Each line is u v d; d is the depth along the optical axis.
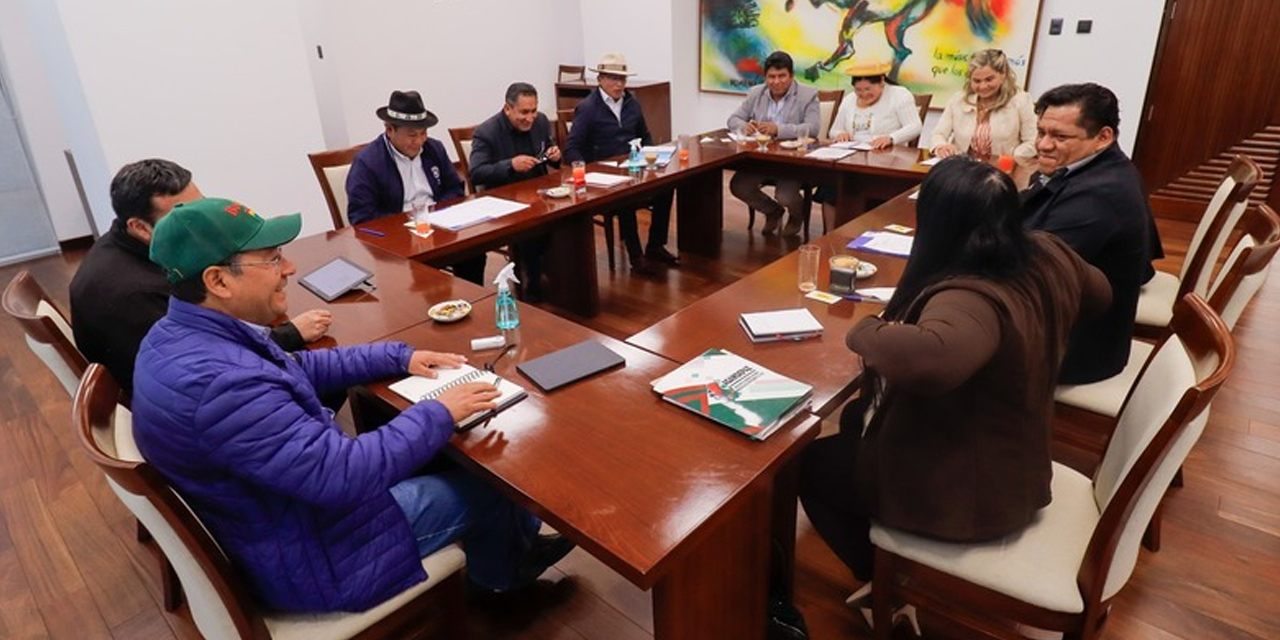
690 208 4.16
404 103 2.80
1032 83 4.73
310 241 2.51
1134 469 1.07
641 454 1.24
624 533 1.05
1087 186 1.74
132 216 1.71
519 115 3.40
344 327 1.80
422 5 6.00
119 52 3.40
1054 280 1.14
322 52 5.70
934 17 4.96
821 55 5.62
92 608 1.83
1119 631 1.63
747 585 1.39
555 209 2.80
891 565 1.37
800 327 1.67
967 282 1.08
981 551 1.26
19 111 4.41
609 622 1.74
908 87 5.25
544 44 6.95
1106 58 4.41
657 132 6.30
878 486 1.30
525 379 1.50
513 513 1.60
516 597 1.82
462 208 2.84
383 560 1.25
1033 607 1.22
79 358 1.48
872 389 1.35
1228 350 1.07
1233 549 1.86
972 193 1.07
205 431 1.03
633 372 1.52
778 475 1.51
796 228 4.50
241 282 1.14
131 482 0.98
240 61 3.80
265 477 1.06
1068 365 1.78
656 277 3.96
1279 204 4.19
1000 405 1.15
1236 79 4.09
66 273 4.41
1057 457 2.24
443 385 1.46
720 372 1.46
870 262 2.16
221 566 1.10
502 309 1.76
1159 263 3.81
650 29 6.32
